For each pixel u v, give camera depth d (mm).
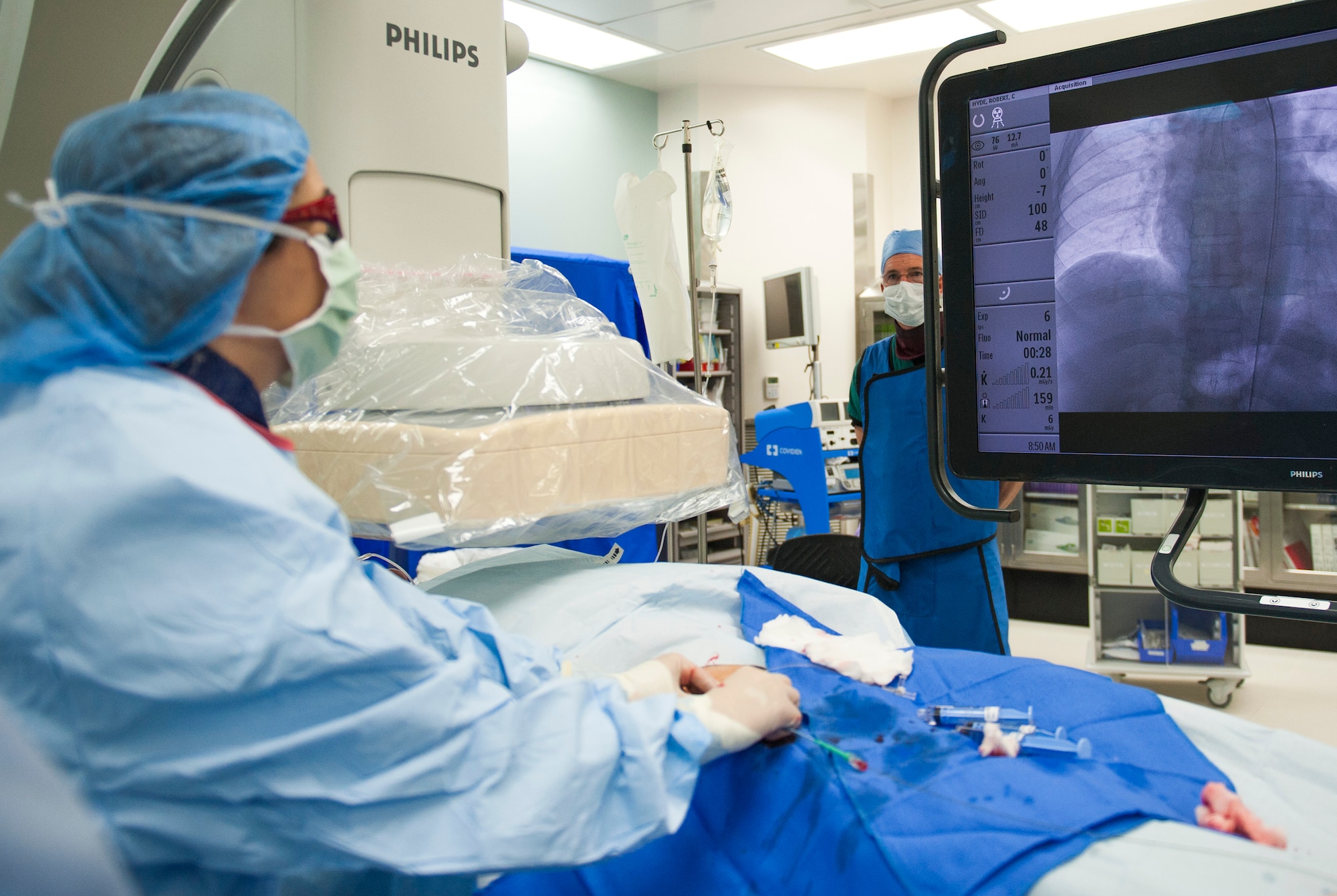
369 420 1071
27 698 593
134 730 605
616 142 5832
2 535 588
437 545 1049
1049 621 4305
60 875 289
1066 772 813
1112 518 3490
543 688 734
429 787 670
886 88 6148
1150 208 873
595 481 1120
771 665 1106
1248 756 878
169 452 621
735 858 828
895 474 2074
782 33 4926
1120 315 897
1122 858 693
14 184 1693
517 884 884
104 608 584
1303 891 654
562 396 1125
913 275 2100
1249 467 840
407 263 1464
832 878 742
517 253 2127
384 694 669
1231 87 826
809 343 4969
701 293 5711
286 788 631
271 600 621
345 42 1371
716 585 1282
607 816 724
